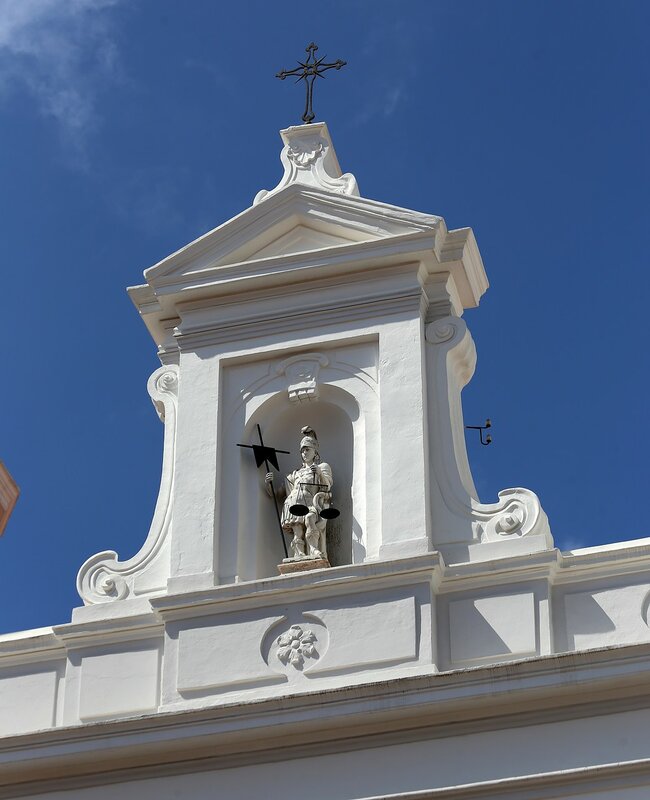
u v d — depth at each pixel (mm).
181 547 23641
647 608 22156
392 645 22281
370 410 24141
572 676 21328
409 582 22578
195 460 24250
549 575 22438
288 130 26281
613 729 21266
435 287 24938
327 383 24453
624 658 21297
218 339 25016
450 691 21516
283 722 21781
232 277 25125
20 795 22406
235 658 22672
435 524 23234
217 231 25375
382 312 24656
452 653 22281
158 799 22000
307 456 24203
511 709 21484
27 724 23234
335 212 25234
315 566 23281
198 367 24891
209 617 22984
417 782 21391
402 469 23453
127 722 22141
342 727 21719
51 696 23375
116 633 23391
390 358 24266
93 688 23141
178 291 25188
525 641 22125
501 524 22984
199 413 24562
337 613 22641
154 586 23781
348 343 24625
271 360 24844
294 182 25516
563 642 22156
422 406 23859
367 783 21516
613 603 22266
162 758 22141
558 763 21188
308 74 27156
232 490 24078
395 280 24797
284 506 23875
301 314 24859
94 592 23922
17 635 23797
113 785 22234
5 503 22500
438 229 24688
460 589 22594
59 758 22234
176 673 22734
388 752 21625
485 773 21297
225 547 23672
